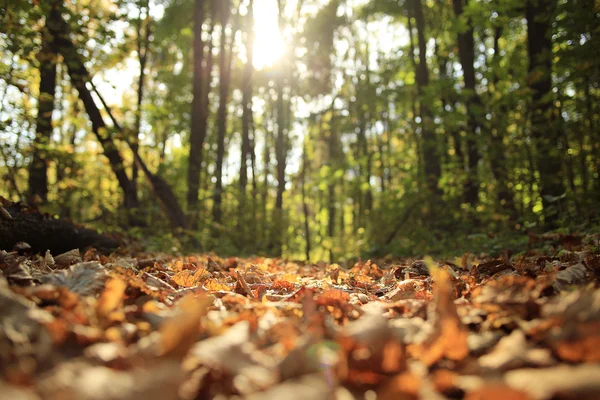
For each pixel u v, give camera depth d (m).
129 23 9.91
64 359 1.43
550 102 9.89
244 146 18.59
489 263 4.06
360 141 26.48
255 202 16.17
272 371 1.36
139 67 16.70
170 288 3.04
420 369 1.47
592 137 8.94
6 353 1.35
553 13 8.61
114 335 1.63
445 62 19.48
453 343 1.49
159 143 22.81
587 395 1.10
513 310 1.98
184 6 17.72
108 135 10.59
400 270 4.59
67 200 10.73
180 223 11.68
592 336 1.32
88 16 9.11
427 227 11.98
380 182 25.91
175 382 1.08
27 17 7.92
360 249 13.32
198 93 15.07
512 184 10.12
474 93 10.95
